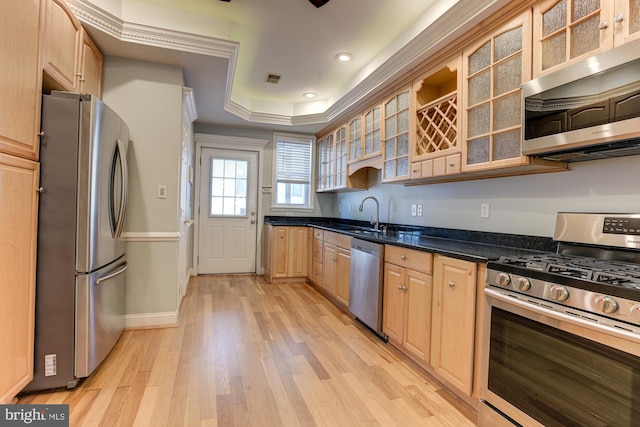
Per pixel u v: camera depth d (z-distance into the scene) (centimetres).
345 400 181
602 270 130
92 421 158
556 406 127
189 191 423
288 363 222
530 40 174
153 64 277
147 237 277
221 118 445
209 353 235
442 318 193
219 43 259
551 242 192
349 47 300
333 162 459
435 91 274
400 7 239
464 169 217
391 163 304
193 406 172
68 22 202
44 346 179
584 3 151
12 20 147
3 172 145
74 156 184
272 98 454
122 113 270
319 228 413
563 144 150
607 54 134
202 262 490
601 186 170
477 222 247
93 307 193
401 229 344
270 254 458
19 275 160
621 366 108
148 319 280
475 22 200
